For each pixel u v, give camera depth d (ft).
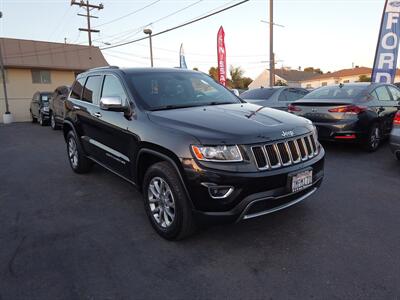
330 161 20.25
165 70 14.80
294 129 10.39
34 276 8.82
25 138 35.88
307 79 193.67
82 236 11.09
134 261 9.49
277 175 9.39
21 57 76.54
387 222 11.65
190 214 9.81
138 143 11.19
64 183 17.15
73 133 17.95
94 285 8.41
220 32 57.72
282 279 8.50
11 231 11.53
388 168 18.51
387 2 35.94
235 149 9.08
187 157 9.26
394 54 36.55
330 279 8.45
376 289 8.02
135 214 12.91
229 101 13.92
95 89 15.64
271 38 61.77
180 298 7.88
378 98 22.82
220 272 8.88
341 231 11.03
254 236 10.78
